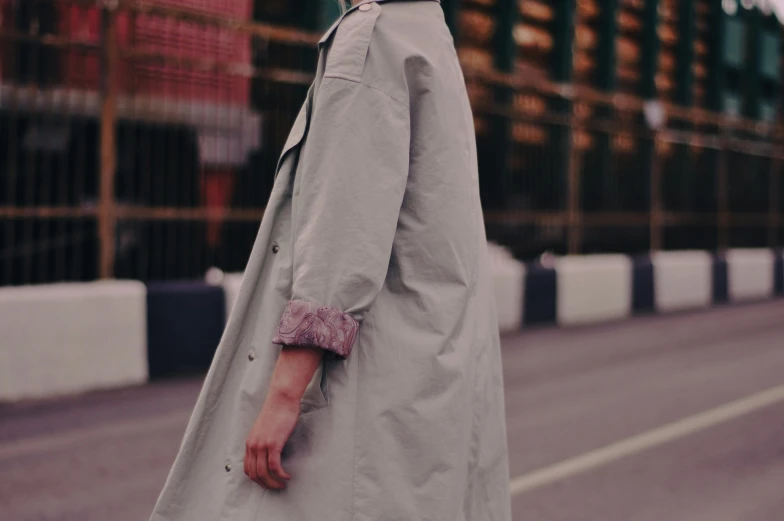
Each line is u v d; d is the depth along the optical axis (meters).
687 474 4.36
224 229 7.85
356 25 1.55
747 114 20.12
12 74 7.05
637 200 12.75
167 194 7.54
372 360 1.52
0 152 7.25
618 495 4.02
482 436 1.65
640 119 14.37
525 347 8.71
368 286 1.47
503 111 10.13
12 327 6.14
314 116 1.52
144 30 8.46
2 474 4.43
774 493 4.06
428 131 1.56
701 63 18.64
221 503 1.56
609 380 6.93
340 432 1.50
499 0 13.69
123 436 5.20
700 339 9.34
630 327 10.39
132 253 7.81
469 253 1.59
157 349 6.89
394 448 1.51
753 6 20.05
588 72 15.47
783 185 16.33
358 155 1.49
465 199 1.59
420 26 1.58
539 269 10.45
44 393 6.28
